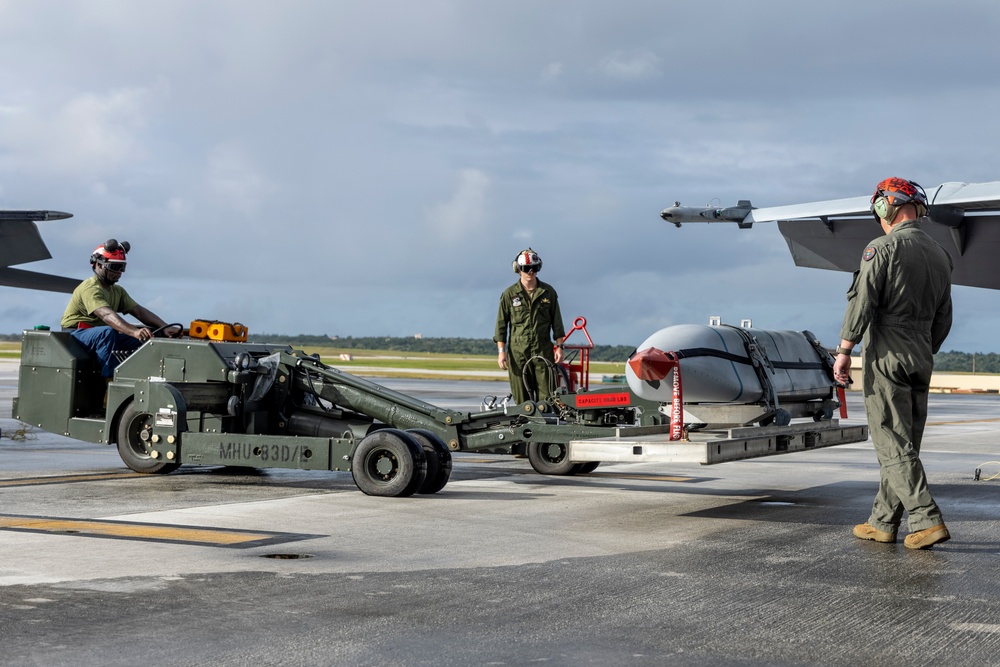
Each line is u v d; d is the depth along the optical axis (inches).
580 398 348.5
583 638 139.3
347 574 179.2
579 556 199.2
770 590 170.6
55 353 351.6
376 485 284.4
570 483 335.0
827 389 331.6
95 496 282.4
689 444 233.9
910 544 211.5
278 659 128.2
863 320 214.2
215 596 161.2
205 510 254.8
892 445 214.5
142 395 324.8
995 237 254.7
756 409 292.0
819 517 257.9
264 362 343.0
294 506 263.9
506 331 369.1
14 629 140.4
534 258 360.2
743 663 128.7
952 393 2219.5
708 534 228.2
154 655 129.1
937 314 224.7
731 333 292.4
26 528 223.5
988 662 129.7
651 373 274.2
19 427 568.7
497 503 276.2
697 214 281.6
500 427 319.0
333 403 340.5
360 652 131.6
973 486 337.4
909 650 134.8
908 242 214.2
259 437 304.0
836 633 143.2
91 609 151.9
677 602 161.0
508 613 152.7
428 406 330.0
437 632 141.6
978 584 176.6
